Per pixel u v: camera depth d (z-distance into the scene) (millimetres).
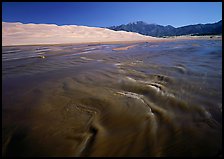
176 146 2387
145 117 3158
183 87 4520
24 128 2900
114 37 47375
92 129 2848
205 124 2855
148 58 9453
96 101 3883
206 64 7082
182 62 7750
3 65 8797
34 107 3670
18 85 5277
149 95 4129
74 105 3717
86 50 15578
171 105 3572
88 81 5406
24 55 12688
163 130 2758
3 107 3727
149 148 2381
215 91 4184
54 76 6195
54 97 4180
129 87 4707
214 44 17984
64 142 2537
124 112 3361
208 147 2332
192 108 3400
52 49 17156
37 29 41281
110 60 9281
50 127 2914
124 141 2533
